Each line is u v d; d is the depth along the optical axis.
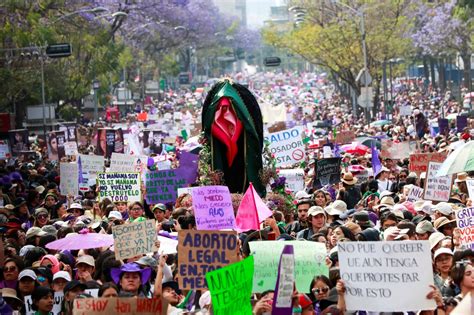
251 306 14.45
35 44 70.88
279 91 180.00
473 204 22.67
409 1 96.69
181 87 193.38
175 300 16.52
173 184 28.50
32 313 17.56
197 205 18.33
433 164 25.86
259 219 19.28
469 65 105.19
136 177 28.25
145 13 118.50
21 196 37.72
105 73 93.06
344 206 23.78
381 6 90.25
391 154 39.81
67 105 92.69
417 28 105.31
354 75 97.50
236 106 28.38
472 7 92.69
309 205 23.55
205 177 28.39
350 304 13.96
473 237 18.56
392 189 31.95
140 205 25.30
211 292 13.30
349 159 39.66
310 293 15.78
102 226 23.39
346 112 110.00
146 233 18.27
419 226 19.86
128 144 47.06
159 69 160.50
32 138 79.19
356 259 13.92
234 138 28.31
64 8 81.44
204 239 15.49
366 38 88.88
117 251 18.09
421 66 155.62
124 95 121.69
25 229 27.61
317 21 94.50
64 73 83.38
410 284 13.83
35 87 78.56
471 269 14.40
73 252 22.59
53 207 29.81
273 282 15.25
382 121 73.69
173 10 129.00
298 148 33.09
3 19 68.12
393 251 13.83
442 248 16.89
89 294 16.31
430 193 25.97
